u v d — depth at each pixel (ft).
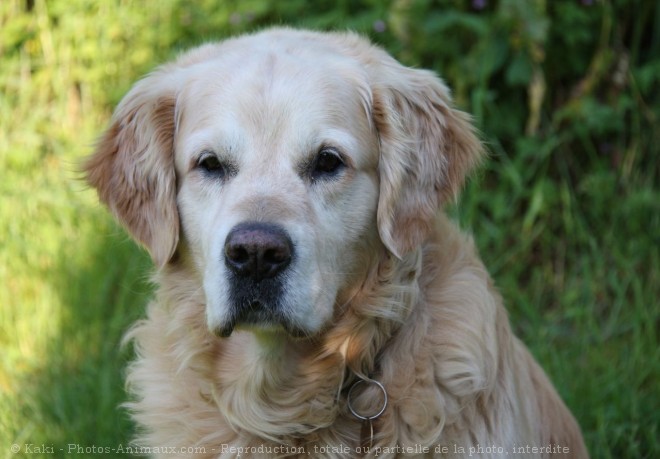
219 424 16.61
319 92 15.44
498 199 27.40
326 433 16.25
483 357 15.89
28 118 30.32
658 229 26.91
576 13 26.96
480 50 27.07
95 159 17.44
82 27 30.60
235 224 14.49
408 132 16.31
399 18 26.84
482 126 27.73
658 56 28.35
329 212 15.33
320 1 29.25
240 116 15.28
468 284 16.37
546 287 27.12
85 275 26.17
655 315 25.53
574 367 23.97
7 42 30.73
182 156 15.97
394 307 15.87
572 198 27.91
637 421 22.22
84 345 24.48
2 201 28.17
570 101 27.63
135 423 21.35
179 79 16.57
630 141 28.25
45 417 22.30
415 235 15.99
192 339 16.44
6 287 26.22
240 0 29.53
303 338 15.07
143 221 16.72
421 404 15.58
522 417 16.81
